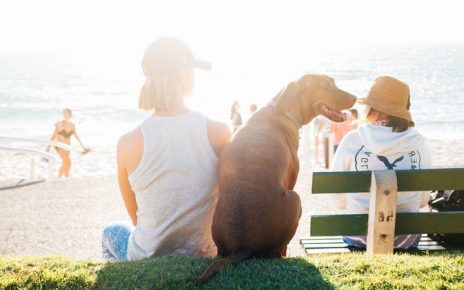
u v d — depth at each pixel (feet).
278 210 10.61
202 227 10.98
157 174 10.43
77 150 66.13
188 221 10.78
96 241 24.09
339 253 14.10
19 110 140.56
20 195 33.12
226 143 11.07
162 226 10.76
